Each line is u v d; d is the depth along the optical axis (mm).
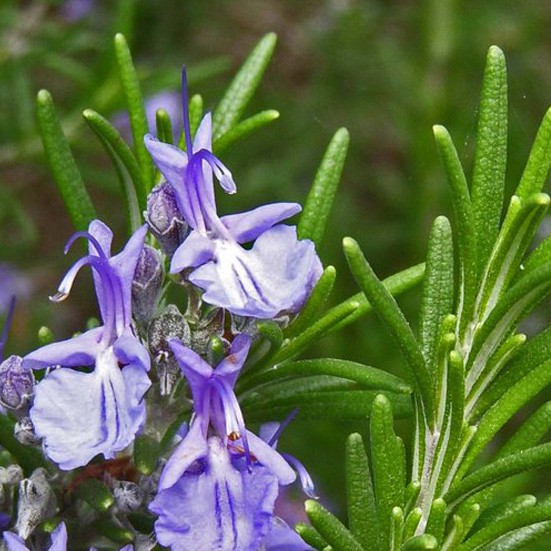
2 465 155
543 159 144
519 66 319
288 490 256
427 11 273
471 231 141
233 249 140
